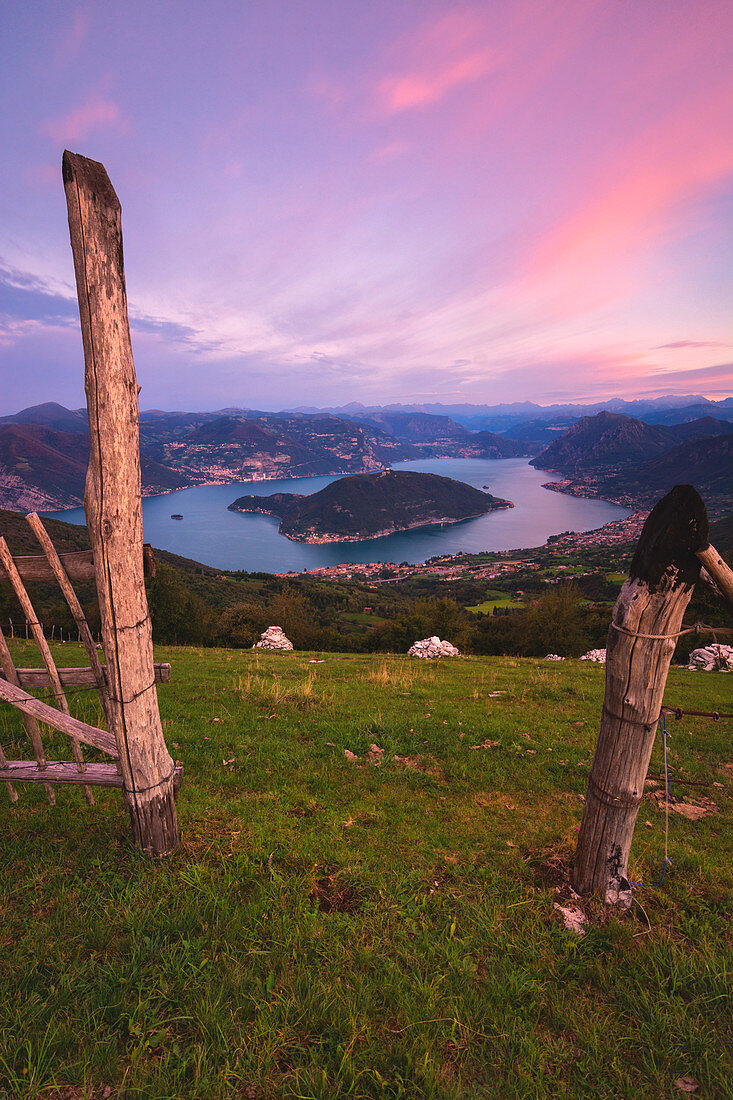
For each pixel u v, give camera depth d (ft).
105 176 11.10
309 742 25.31
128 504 12.10
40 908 12.06
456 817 18.10
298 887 13.17
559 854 15.39
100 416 11.55
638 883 14.19
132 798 13.53
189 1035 9.13
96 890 12.70
